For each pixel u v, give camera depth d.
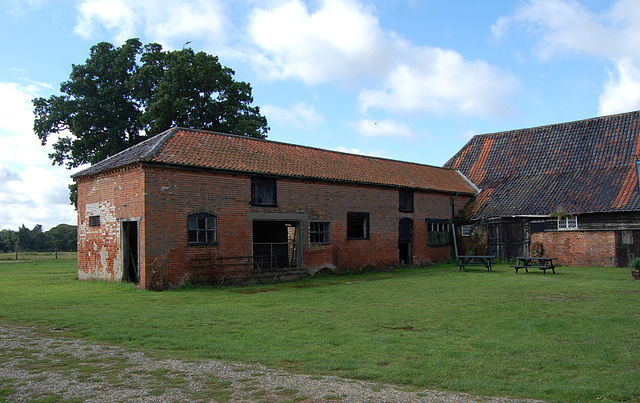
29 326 8.81
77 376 5.64
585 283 16.06
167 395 4.98
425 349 7.17
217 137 19.48
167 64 30.39
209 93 30.69
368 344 7.48
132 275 16.27
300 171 19.67
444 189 26.95
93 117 29.20
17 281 17.91
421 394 5.11
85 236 18.33
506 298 12.66
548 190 26.45
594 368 6.26
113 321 9.23
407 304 11.73
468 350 7.14
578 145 28.67
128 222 16.06
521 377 5.86
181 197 15.79
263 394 5.04
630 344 7.50
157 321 9.27
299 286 16.28
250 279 17.27
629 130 27.34
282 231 22.09
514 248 26.03
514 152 31.42
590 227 23.61
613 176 24.98
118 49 31.31
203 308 11.07
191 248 15.93
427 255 25.91
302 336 8.05
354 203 21.97
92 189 17.98
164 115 28.00
